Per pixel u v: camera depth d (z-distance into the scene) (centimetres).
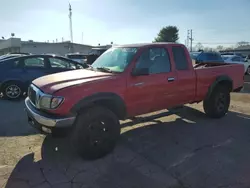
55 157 392
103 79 387
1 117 599
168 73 469
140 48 439
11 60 791
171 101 486
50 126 352
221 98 583
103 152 388
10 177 334
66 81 386
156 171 349
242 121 570
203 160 379
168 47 477
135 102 426
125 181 326
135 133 493
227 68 589
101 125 380
